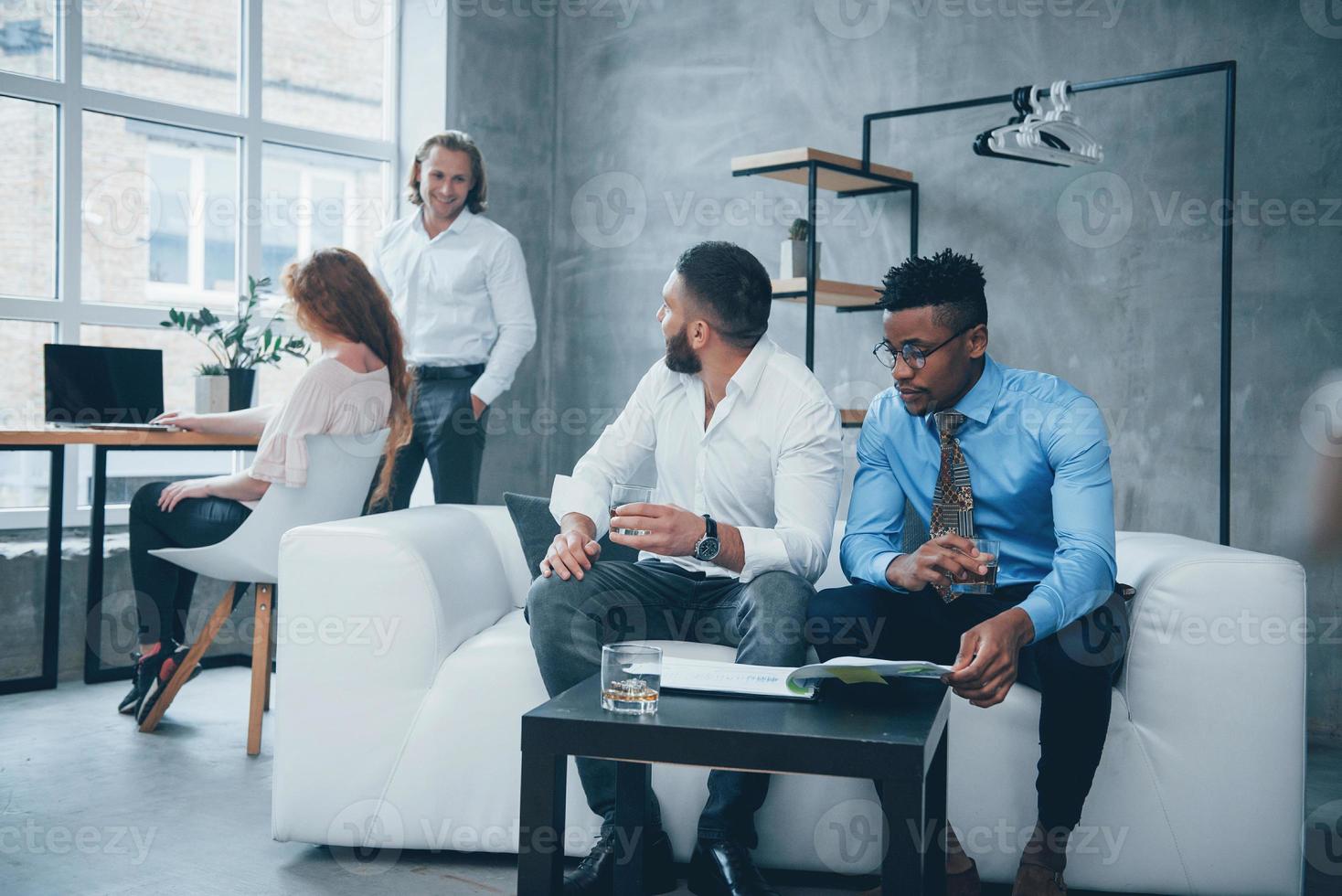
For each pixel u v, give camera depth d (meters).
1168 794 1.92
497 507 2.73
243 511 2.91
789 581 1.98
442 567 2.20
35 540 3.76
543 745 1.42
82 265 3.97
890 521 2.15
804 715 1.46
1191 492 3.51
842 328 4.28
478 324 3.93
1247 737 1.91
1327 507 3.26
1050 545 2.05
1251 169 3.39
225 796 2.52
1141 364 3.60
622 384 4.89
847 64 4.27
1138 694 1.93
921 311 1.96
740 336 2.16
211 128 4.26
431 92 4.71
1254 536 3.38
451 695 2.09
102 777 2.65
